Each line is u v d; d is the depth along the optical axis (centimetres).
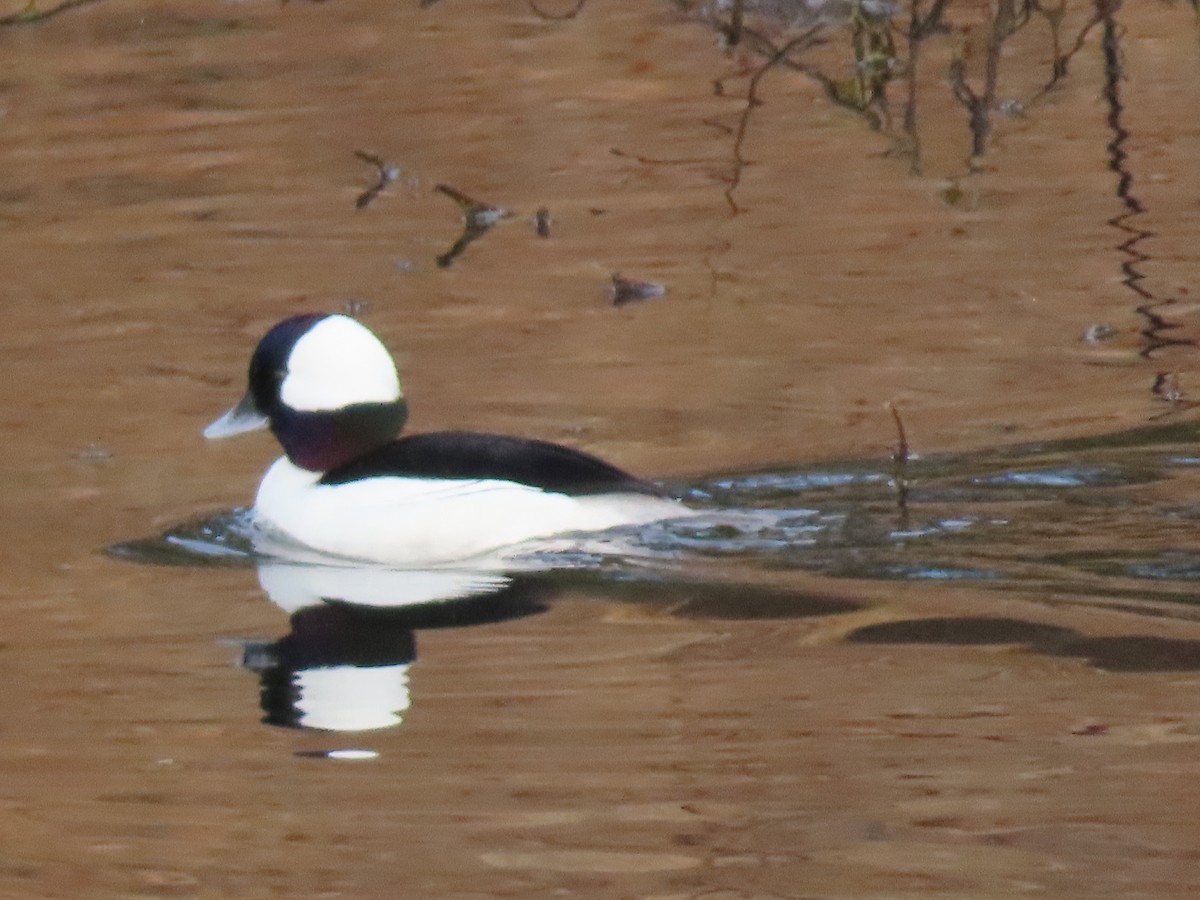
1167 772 820
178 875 767
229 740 884
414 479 1133
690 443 1255
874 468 1199
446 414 1315
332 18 2309
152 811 820
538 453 1144
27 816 816
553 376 1378
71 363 1431
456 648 978
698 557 1075
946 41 2061
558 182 1772
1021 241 1595
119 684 948
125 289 1569
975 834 779
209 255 1631
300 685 938
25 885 762
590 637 985
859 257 1577
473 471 1125
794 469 1202
